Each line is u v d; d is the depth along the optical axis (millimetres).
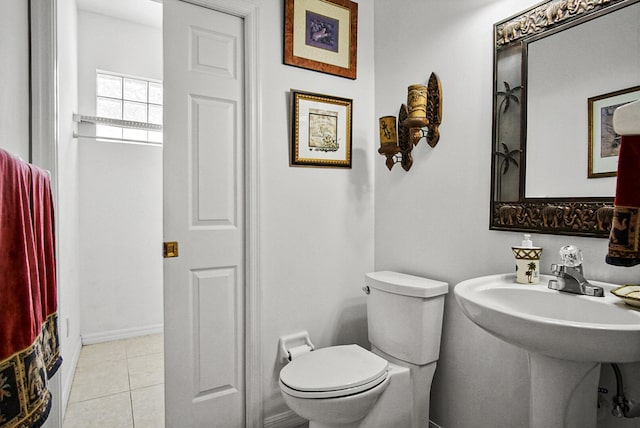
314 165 1941
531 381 1061
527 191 1357
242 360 1792
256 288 1768
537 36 1323
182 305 1645
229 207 1762
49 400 837
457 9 1638
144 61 3230
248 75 1760
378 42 2111
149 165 3160
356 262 2102
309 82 1932
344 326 2061
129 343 2959
